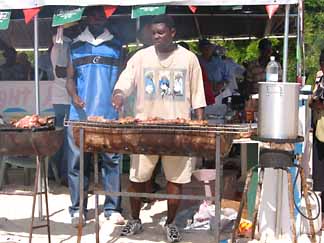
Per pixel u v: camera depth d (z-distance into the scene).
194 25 10.55
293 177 5.20
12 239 5.24
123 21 7.10
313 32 17.03
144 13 5.17
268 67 4.86
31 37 9.91
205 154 4.48
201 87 5.19
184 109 5.15
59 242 5.18
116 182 5.74
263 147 4.62
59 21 5.34
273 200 5.26
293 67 10.04
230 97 8.09
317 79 5.56
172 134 4.45
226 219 5.52
